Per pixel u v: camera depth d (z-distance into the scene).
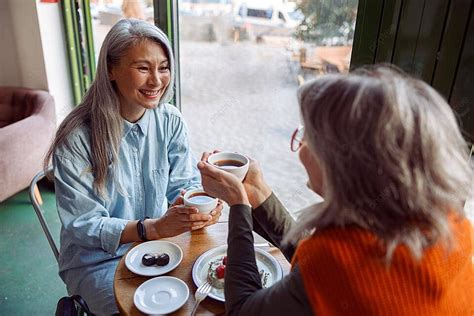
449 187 0.55
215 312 0.87
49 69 2.64
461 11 0.95
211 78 1.98
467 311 0.63
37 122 2.42
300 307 0.59
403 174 0.53
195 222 1.10
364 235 0.56
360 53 1.20
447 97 1.02
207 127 2.07
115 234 1.15
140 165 1.34
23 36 2.57
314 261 0.57
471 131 0.99
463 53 0.97
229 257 0.75
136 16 2.19
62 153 1.18
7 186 2.29
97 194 1.23
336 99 0.56
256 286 0.72
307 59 1.61
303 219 0.62
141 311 0.86
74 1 2.52
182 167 1.46
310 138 0.59
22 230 2.27
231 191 0.83
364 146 0.54
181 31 1.97
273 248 1.11
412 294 0.55
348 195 0.56
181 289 0.93
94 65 2.67
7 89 2.65
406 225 0.55
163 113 1.38
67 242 1.29
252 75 1.85
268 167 1.86
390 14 1.10
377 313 0.54
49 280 1.89
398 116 0.53
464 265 0.61
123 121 1.26
